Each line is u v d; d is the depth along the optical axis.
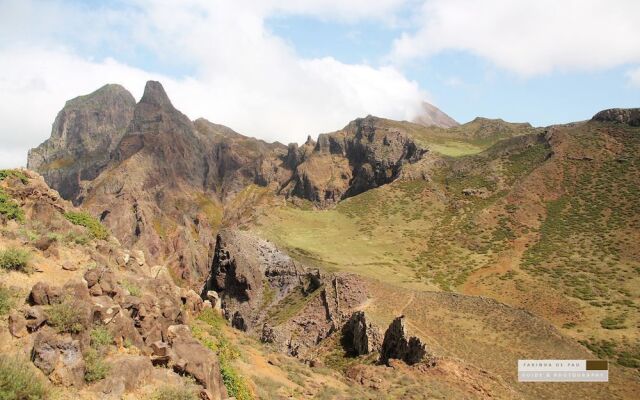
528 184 137.62
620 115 149.62
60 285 17.77
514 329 67.75
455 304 76.31
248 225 135.88
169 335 19.55
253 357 31.08
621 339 71.62
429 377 44.81
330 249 119.81
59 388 14.02
